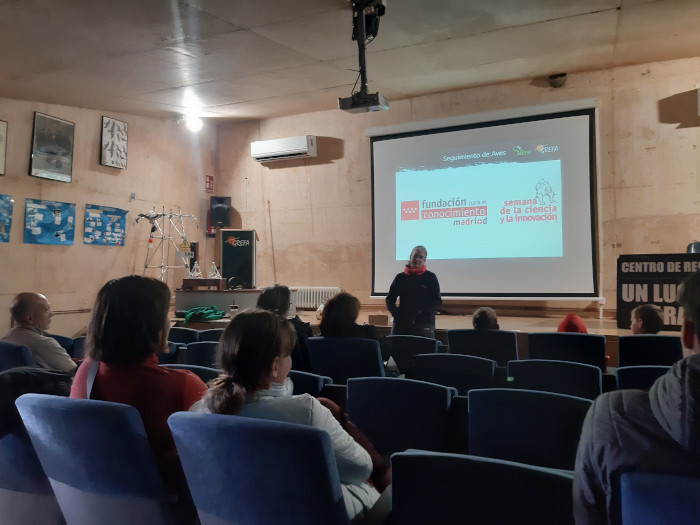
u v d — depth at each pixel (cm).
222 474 122
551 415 182
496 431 192
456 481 107
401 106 805
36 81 614
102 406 136
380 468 158
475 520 106
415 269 509
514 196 729
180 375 161
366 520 130
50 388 170
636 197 672
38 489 169
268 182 908
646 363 349
